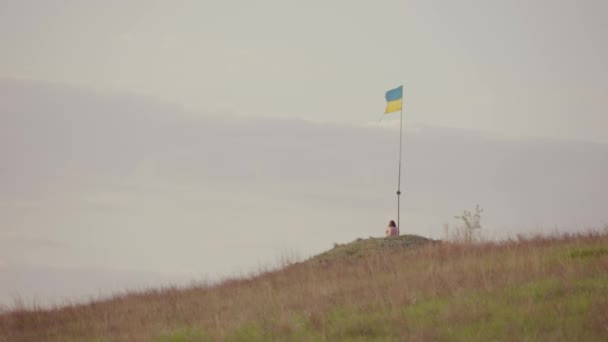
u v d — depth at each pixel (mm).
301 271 116312
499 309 74000
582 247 100812
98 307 106812
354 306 82875
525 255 98438
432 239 134750
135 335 84000
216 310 94625
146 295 114312
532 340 63969
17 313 104812
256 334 76250
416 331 69688
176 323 90125
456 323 71438
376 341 69375
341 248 132250
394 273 103000
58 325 98000
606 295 75125
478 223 122812
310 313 81062
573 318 69000
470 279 87875
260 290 105312
